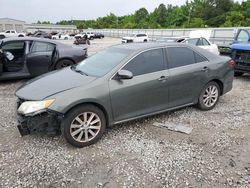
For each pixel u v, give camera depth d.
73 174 3.07
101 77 3.87
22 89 3.88
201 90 4.99
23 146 3.71
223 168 3.20
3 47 7.19
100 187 2.85
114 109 3.91
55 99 3.46
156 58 4.39
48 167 3.20
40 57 7.40
